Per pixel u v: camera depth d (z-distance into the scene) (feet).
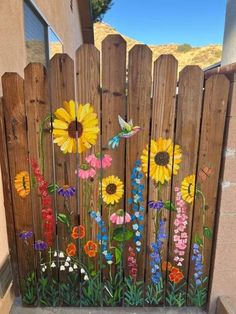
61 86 5.26
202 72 5.20
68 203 5.81
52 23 12.83
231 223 5.75
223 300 5.96
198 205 5.78
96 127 5.43
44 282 6.20
